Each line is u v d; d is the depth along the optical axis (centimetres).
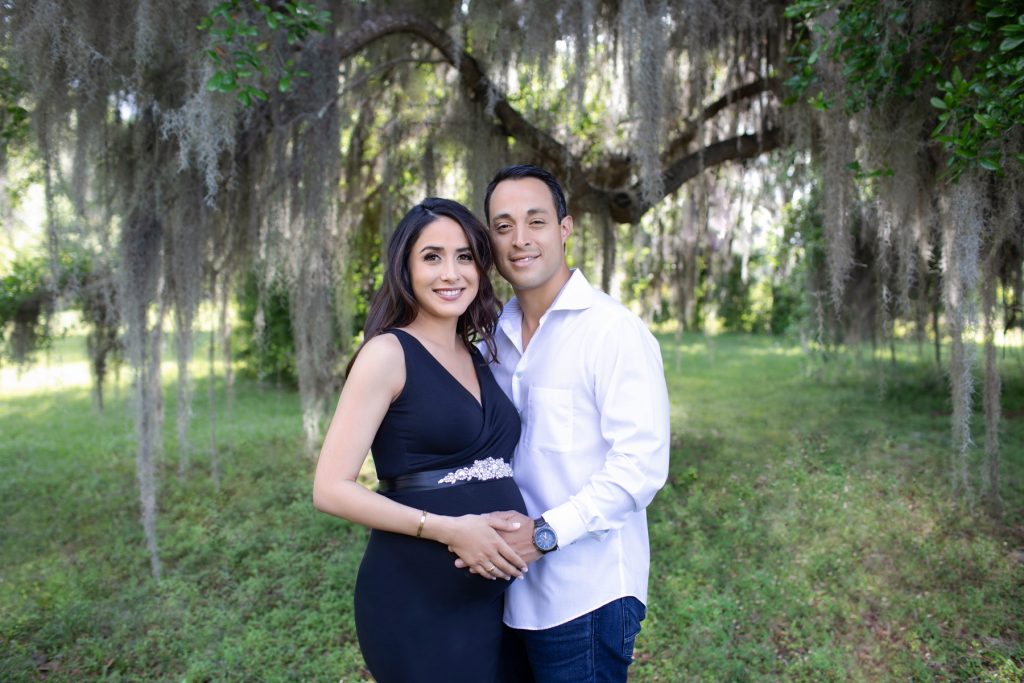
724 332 1393
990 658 252
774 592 305
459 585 143
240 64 252
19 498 465
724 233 558
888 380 731
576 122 348
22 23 256
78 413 741
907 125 308
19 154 354
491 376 165
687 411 666
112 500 457
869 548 341
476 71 379
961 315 291
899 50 268
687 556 344
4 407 788
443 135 426
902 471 439
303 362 403
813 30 276
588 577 155
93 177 334
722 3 363
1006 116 229
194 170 329
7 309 464
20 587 331
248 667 263
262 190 366
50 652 276
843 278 342
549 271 162
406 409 145
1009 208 276
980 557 319
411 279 151
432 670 142
